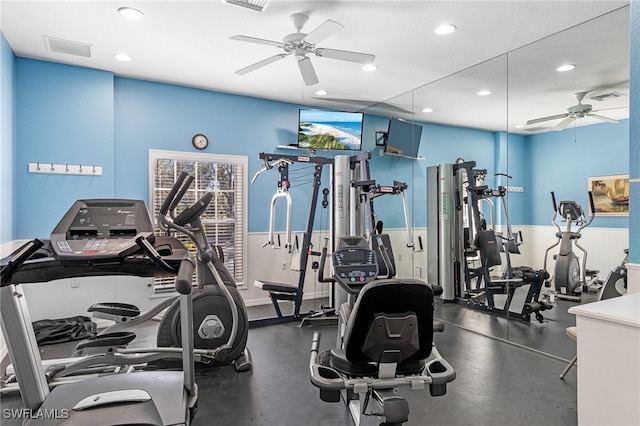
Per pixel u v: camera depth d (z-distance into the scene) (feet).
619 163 10.32
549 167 12.03
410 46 12.37
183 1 9.71
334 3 9.75
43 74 13.51
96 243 6.78
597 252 10.72
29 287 13.53
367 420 7.82
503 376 10.18
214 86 16.70
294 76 15.39
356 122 18.71
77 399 6.37
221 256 14.30
